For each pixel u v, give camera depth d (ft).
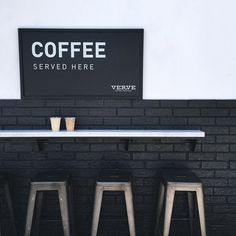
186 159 10.11
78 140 10.02
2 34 9.60
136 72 9.71
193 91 9.87
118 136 8.93
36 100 9.88
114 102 9.92
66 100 9.91
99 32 9.53
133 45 9.61
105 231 10.32
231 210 10.26
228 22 9.61
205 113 9.95
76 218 10.25
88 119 9.97
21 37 9.53
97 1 9.50
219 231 10.32
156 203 10.13
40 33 9.53
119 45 9.61
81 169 10.12
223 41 9.68
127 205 8.46
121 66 9.69
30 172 10.12
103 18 9.56
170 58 9.74
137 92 9.79
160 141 10.03
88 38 9.56
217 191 10.21
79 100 9.91
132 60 9.66
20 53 9.58
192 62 9.75
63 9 9.52
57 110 9.93
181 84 9.84
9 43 9.64
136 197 10.22
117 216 10.23
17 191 10.16
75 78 9.72
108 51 9.63
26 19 9.55
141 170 10.13
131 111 9.95
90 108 9.93
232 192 10.21
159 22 9.59
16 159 10.07
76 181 10.16
